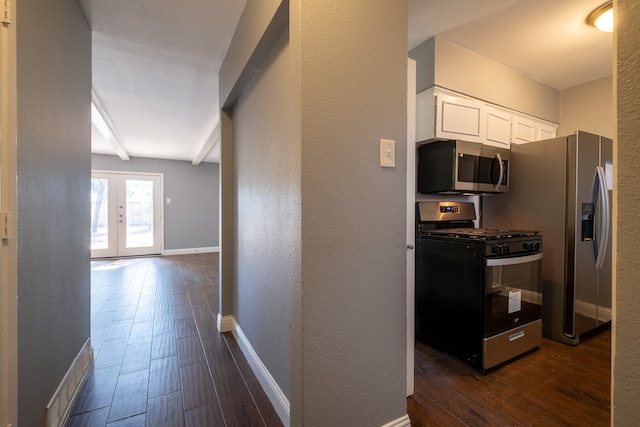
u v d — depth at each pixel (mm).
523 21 2010
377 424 1266
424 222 2391
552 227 2361
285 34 1445
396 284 1295
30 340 1172
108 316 3006
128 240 6820
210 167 7602
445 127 2244
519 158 2570
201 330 2652
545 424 1443
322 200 1115
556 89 3043
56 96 1423
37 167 1232
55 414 1381
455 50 2275
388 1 1260
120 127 4367
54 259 1402
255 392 1739
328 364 1147
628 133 469
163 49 2283
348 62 1160
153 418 1523
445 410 1547
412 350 1694
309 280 1098
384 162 1246
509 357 1987
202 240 7523
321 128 1107
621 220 477
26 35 1144
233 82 2105
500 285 1948
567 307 2285
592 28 2064
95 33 2062
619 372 488
